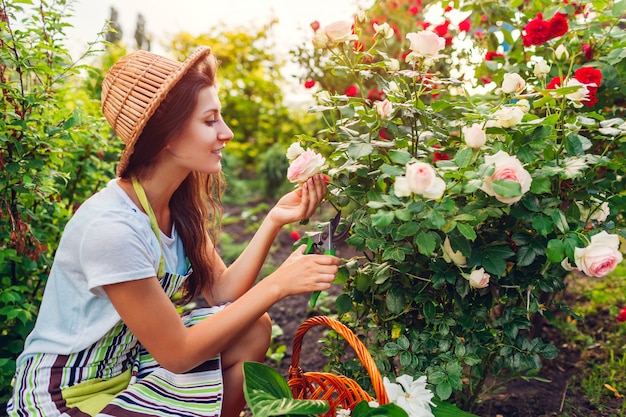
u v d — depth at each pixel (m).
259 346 1.77
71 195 2.70
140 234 1.53
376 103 1.67
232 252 4.25
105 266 1.45
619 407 2.14
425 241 1.48
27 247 2.26
